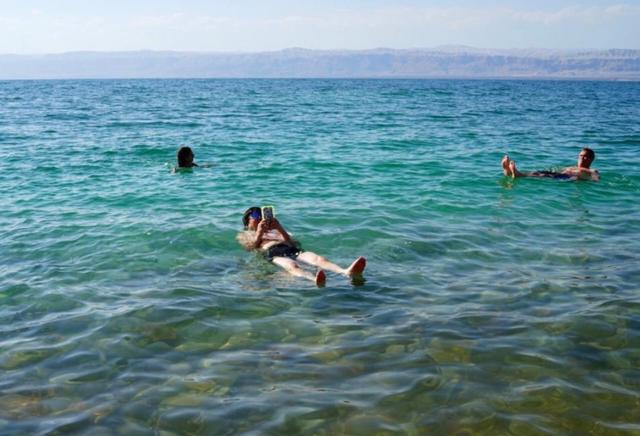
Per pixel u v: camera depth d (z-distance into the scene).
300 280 7.48
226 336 5.84
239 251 8.67
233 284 7.33
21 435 4.23
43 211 10.97
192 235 9.35
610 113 37.72
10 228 9.80
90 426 4.35
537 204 11.78
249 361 5.31
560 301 6.73
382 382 4.93
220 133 24.36
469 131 25.31
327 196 12.23
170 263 8.12
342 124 28.22
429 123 29.05
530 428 4.31
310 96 61.19
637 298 6.82
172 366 5.24
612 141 22.41
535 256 8.46
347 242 9.08
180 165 15.69
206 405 4.61
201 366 5.23
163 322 6.16
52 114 34.78
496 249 8.78
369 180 13.95
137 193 12.55
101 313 6.39
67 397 4.74
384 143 20.88
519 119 32.09
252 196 12.23
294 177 14.34
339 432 4.27
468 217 10.66
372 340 5.71
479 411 4.51
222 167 15.84
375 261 8.23
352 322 6.15
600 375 5.06
